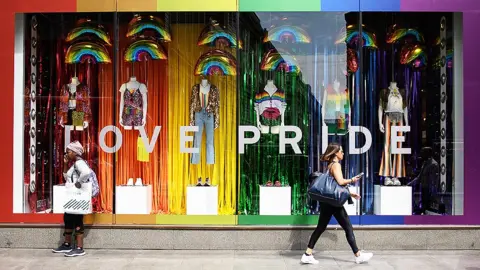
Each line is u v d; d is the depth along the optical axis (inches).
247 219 283.0
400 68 299.1
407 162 297.7
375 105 298.2
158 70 302.7
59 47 298.8
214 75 300.0
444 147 290.5
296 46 297.0
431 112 295.7
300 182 296.5
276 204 293.4
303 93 298.0
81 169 259.8
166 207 300.0
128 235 278.7
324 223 248.1
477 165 282.7
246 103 298.4
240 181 297.1
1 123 284.4
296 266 246.4
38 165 293.3
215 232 278.1
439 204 290.7
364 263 252.1
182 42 301.1
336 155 247.1
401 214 288.8
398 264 250.1
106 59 297.7
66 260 256.8
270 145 297.9
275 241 277.1
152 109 303.3
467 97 283.1
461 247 277.7
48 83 299.0
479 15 281.0
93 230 279.4
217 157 300.7
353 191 293.4
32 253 270.8
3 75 284.2
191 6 281.9
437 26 292.4
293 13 285.9
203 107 301.6
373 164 296.5
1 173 284.2
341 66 296.7
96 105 301.0
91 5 282.8
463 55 283.1
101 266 245.8
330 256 267.0
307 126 298.4
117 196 293.0
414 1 280.4
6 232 280.1
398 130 298.4
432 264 250.2
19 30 286.7
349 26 291.7
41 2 282.2
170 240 278.2
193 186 298.7
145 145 301.3
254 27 294.5
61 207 276.4
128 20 297.0
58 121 299.7
